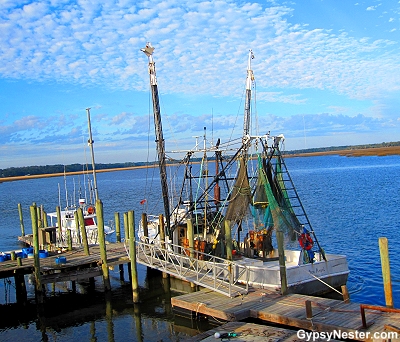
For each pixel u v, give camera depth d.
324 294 22.27
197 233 26.20
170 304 24.28
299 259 22.23
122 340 20.00
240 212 24.50
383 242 17.16
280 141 24.56
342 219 47.53
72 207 47.22
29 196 110.31
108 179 185.12
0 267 25.67
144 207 69.31
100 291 27.41
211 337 16.12
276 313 17.69
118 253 29.38
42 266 25.89
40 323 22.66
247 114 33.06
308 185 88.44
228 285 21.45
